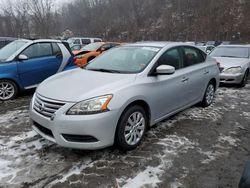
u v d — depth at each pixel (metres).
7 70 6.08
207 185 3.01
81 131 3.17
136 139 3.74
